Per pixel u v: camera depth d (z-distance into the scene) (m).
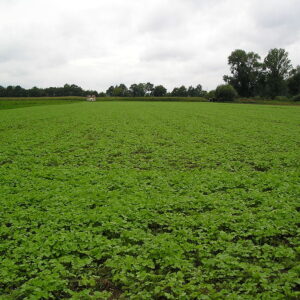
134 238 8.17
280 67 120.31
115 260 7.25
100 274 7.02
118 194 11.51
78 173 14.80
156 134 28.19
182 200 10.84
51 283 6.36
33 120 39.75
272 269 6.85
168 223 9.29
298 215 9.48
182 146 22.34
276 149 20.86
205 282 6.59
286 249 7.55
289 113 51.47
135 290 6.32
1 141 23.97
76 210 10.04
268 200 10.75
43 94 192.38
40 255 7.38
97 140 24.95
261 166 16.55
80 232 8.42
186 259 7.43
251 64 123.94
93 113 52.19
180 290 6.15
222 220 9.27
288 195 11.30
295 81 120.44
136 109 64.06
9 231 8.59
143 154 20.03
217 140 24.86
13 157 18.55
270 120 39.81
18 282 6.56
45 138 25.41
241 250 7.54
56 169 15.47
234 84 128.88
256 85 127.69
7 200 10.70
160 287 6.22
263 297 5.83
